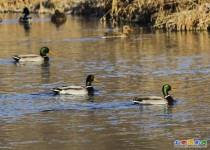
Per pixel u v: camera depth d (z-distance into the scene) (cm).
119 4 7906
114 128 3103
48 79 4325
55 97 3725
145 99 3534
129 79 4253
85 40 6331
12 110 3434
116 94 3794
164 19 7081
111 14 7931
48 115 3341
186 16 6856
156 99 3538
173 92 3838
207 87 3956
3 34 7056
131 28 6931
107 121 3219
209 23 6788
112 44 6003
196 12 6850
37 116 3322
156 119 3250
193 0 7088
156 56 5212
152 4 7506
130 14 7788
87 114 3353
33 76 4453
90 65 4853
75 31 7112
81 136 2986
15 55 5200
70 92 3791
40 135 3009
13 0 9931
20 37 6738
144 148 2816
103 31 7012
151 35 6581
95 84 4103
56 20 8381
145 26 7406
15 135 3011
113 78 4300
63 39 6462
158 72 4494
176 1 7088
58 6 9394
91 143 2889
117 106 3506
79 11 9038
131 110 3425
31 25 7931
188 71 4512
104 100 3644
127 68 4678
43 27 7656
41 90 3931
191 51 5422
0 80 4312
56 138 2961
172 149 2798
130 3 7900
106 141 2912
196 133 3009
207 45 5731
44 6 9638
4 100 3659
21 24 8119
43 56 5206
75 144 2872
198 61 4919
